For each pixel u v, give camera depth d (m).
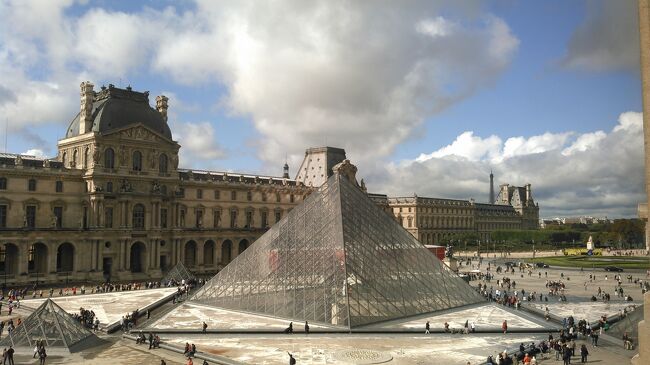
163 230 165.62
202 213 183.00
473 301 102.06
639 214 19.78
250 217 197.62
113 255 152.88
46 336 72.12
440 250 185.12
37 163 146.62
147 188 162.00
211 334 80.62
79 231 146.25
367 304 85.38
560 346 68.25
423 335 79.75
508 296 116.94
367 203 103.88
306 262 92.88
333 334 80.00
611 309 104.81
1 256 148.38
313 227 97.75
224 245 192.75
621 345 75.06
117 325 87.62
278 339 77.06
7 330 85.38
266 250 100.31
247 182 199.88
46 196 146.50
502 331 82.12
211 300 100.44
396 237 101.38
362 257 90.75
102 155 151.62
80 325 77.12
